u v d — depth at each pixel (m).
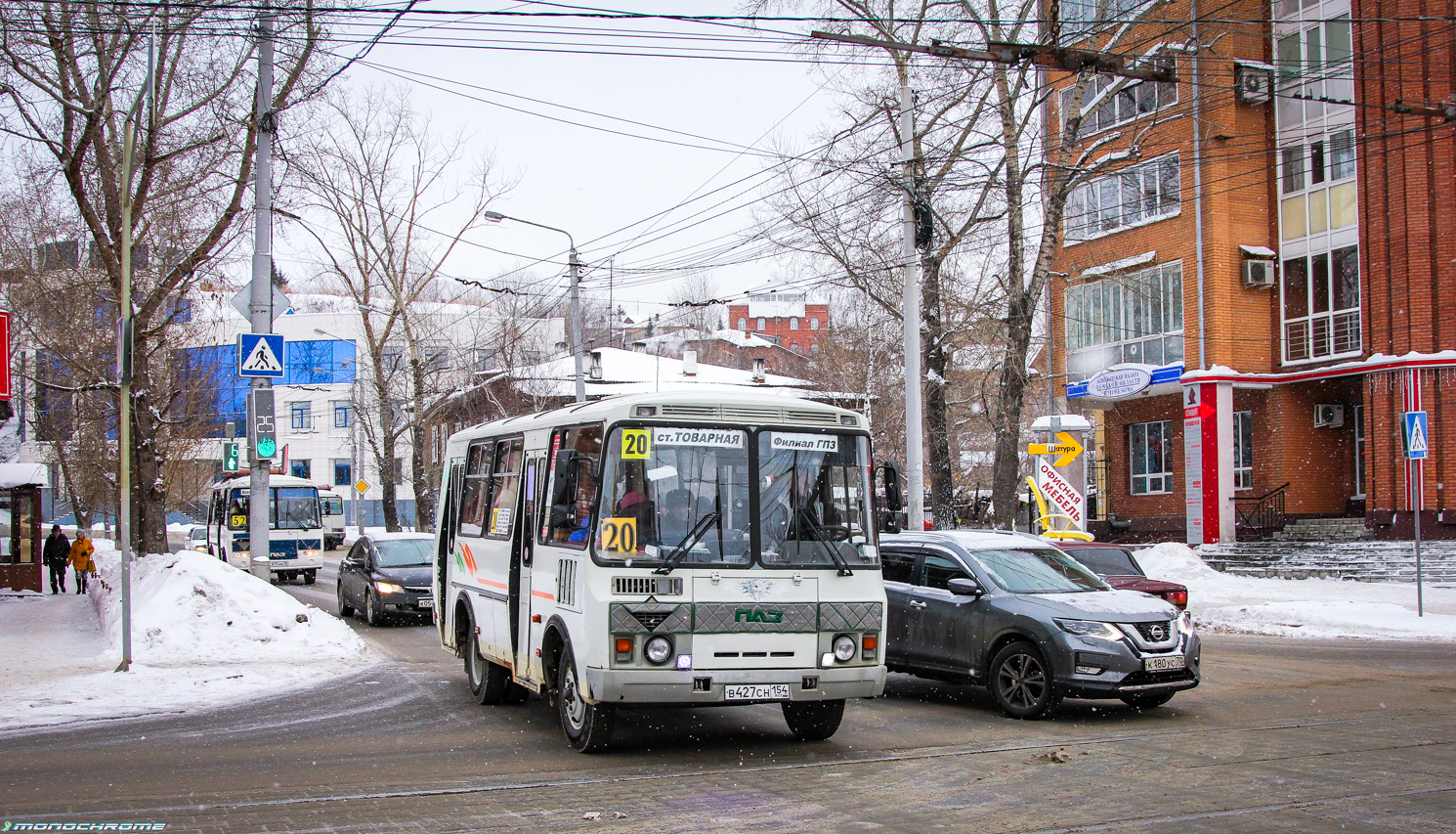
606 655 8.38
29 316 30.56
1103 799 7.24
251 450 17.86
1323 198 28.78
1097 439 37.34
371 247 38.44
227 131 24.47
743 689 8.59
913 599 12.05
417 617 21.58
